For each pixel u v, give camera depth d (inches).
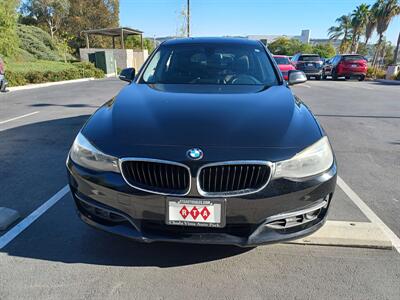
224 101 105.9
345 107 371.6
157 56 149.4
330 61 895.7
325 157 89.6
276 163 82.0
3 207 123.6
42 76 665.0
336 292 86.2
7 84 531.2
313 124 97.7
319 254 101.6
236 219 82.9
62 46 1354.6
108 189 85.7
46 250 102.8
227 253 101.3
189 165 80.4
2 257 99.3
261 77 136.3
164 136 86.9
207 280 90.3
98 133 92.5
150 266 95.7
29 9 1574.8
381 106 381.7
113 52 1181.1
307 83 711.7
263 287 87.9
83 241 107.3
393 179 161.9
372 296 84.8
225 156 81.2
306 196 85.4
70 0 1712.6
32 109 348.2
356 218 123.3
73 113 325.1
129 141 86.7
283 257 100.0
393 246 105.8
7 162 180.1
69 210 126.7
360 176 165.6
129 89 123.1
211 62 143.0
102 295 84.7
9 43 859.4
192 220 82.6
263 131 88.8
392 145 221.8
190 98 108.5
